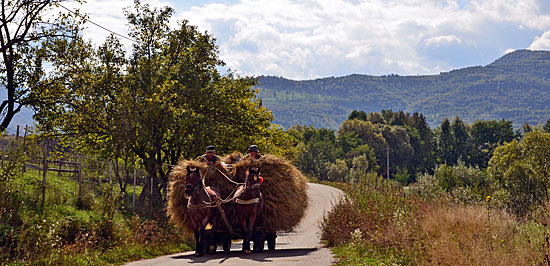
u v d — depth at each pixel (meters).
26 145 21.41
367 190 17.62
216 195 12.82
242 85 26.17
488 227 10.73
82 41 20.83
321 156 97.25
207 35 24.38
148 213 20.28
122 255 12.83
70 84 20.48
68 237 14.05
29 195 16.64
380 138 120.56
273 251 14.20
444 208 13.11
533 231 10.79
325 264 10.64
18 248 10.84
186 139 21.81
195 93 22.28
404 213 12.89
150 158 21.89
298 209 14.03
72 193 20.83
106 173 27.08
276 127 30.34
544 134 49.59
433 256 9.08
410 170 122.25
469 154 130.50
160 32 24.41
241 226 13.36
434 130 156.50
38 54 19.59
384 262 10.36
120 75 22.47
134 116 20.16
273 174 13.63
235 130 24.88
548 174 37.66
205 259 11.88
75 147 24.14
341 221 16.20
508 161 51.72
